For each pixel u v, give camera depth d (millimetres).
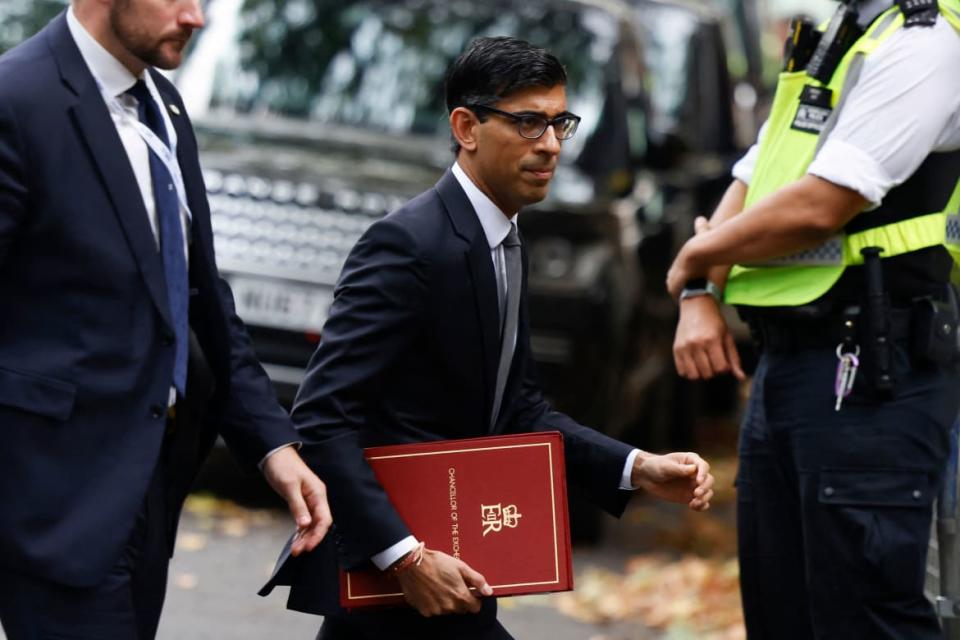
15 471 6250
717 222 8797
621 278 14805
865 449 7738
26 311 6312
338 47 16453
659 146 16188
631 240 15172
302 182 14820
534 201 6828
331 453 6676
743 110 21219
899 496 7715
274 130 15891
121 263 6340
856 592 7762
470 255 6777
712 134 19484
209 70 16312
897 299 7797
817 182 7688
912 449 7723
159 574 6723
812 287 7840
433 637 6996
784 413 7969
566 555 6746
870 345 7707
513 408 7188
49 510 6223
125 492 6270
